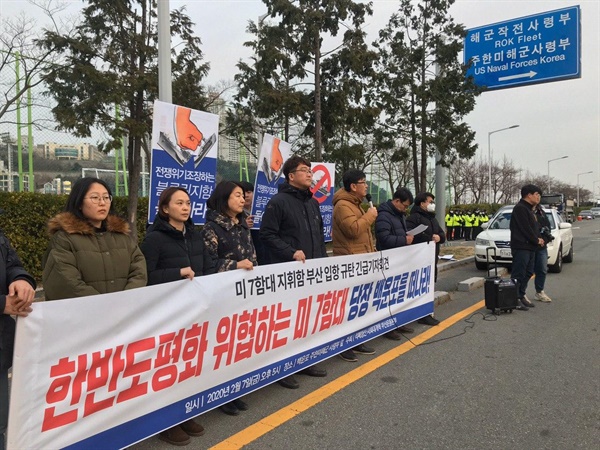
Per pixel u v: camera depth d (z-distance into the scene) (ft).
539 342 16.62
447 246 51.85
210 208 12.18
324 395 12.09
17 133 29.91
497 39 48.85
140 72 28.45
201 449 9.41
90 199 8.80
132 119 28.12
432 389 12.46
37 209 24.85
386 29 38.42
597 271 34.68
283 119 36.40
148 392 8.88
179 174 15.53
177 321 9.34
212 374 10.20
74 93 26.89
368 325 15.56
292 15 29.50
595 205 318.65
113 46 28.58
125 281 9.20
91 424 7.95
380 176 75.10
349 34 32.27
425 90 37.17
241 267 10.97
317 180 24.44
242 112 35.45
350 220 15.06
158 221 10.54
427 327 18.75
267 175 20.89
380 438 9.88
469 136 38.27
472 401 11.71
